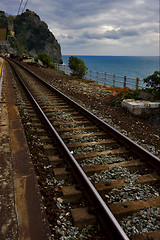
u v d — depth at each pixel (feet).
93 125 22.02
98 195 9.73
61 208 9.90
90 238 8.44
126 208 9.87
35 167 13.24
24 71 80.84
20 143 15.99
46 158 14.62
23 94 37.17
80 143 17.22
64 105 30.53
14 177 11.48
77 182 11.82
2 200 9.66
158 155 16.05
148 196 11.00
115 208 9.87
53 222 8.98
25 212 8.98
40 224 8.41
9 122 20.81
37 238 7.75
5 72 72.33
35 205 9.44
